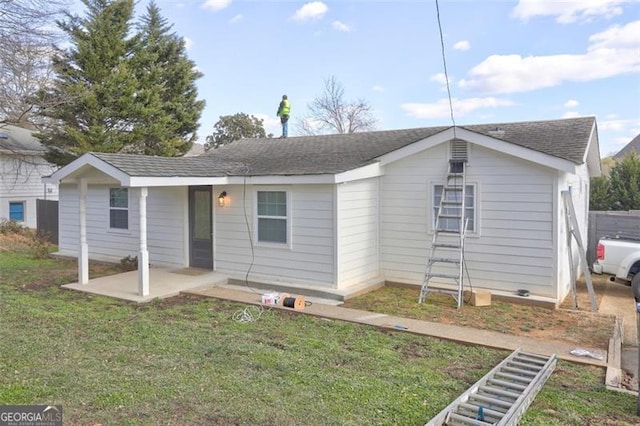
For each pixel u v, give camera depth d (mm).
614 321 7469
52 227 17594
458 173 9406
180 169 9539
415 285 9922
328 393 4395
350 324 7062
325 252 9375
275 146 14164
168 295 8914
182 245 11492
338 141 13539
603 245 9453
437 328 6789
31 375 4730
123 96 20109
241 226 10539
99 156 8734
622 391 4605
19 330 6426
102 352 5555
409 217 10180
